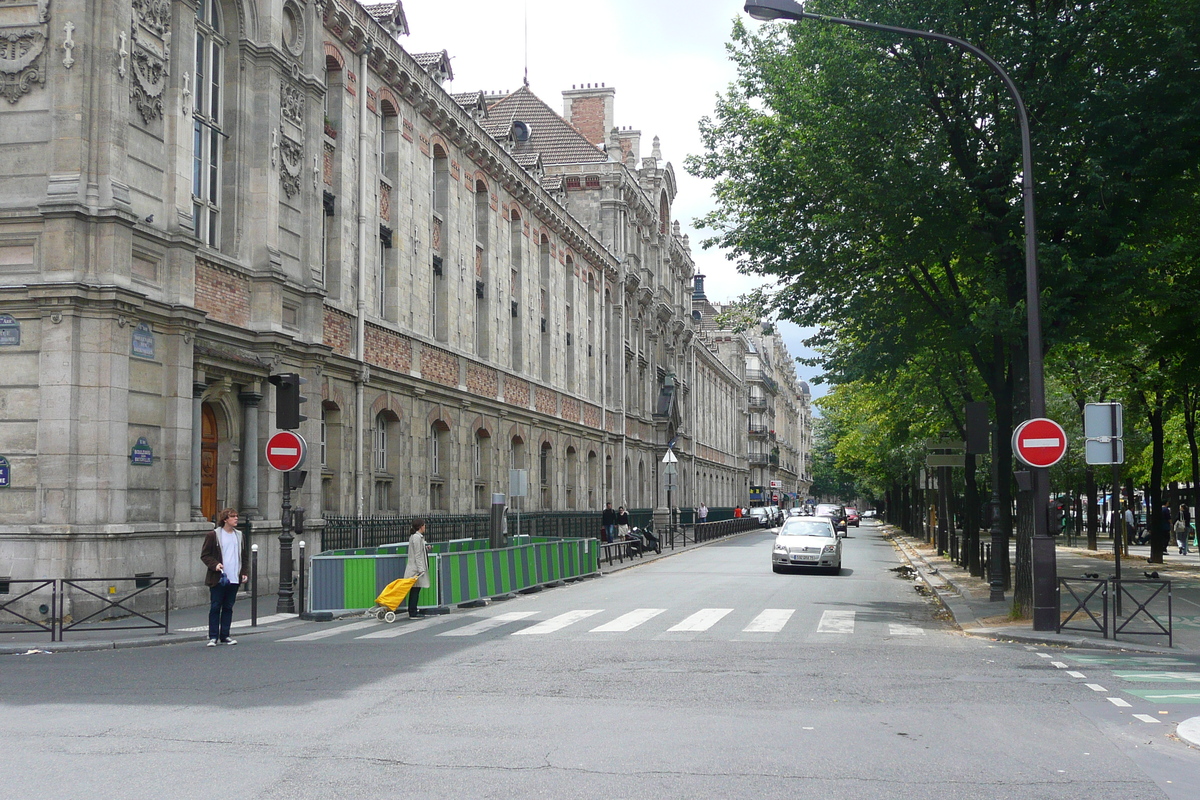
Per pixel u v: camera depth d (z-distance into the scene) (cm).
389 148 2933
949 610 1927
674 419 6619
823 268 2178
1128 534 4375
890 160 1919
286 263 2273
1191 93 1731
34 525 1647
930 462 2986
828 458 13562
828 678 1117
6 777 693
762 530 7812
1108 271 1752
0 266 1700
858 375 2317
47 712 918
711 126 2308
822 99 2027
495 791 661
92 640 1430
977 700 995
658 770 718
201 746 783
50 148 1708
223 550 1443
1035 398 1571
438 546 2445
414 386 2981
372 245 2780
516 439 4022
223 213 2134
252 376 2122
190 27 1955
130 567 1727
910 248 2023
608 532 4059
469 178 3538
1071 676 1147
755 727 862
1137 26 1781
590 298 5153
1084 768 739
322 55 2447
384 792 657
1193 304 2206
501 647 1370
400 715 905
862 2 1916
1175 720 905
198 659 1273
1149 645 1410
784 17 1598
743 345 11156
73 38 1712
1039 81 1845
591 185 5591
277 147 2236
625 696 1002
